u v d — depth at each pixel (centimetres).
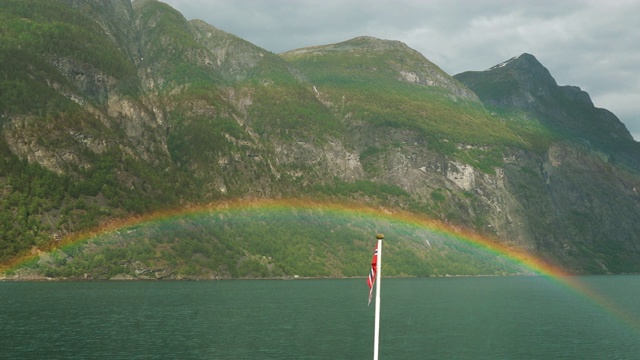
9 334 14075
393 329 16312
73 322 15950
